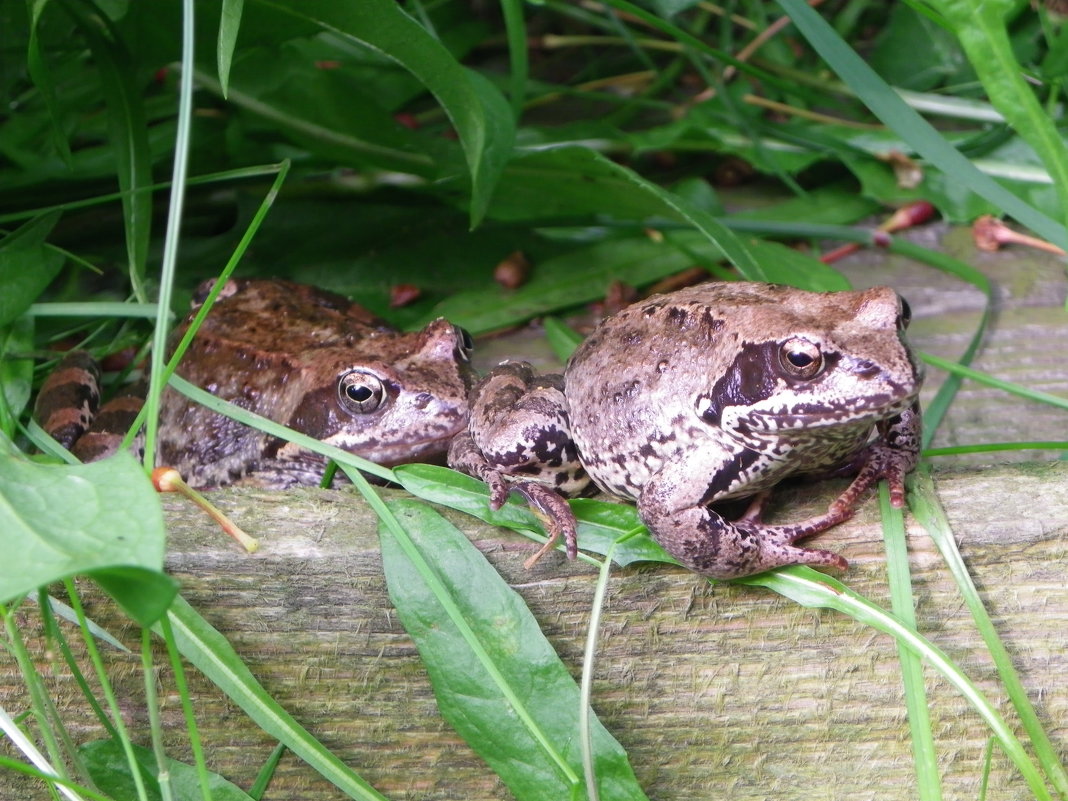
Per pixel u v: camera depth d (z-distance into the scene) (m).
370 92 0.72
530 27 0.89
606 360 0.54
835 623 0.52
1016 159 0.66
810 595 0.51
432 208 0.68
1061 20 0.69
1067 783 0.50
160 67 0.63
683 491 0.51
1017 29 0.69
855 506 0.52
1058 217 0.65
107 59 0.61
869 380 0.50
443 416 0.57
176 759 0.53
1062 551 0.51
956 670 0.50
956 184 0.66
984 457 0.58
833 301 0.52
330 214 0.67
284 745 0.52
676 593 0.52
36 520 0.47
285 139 0.69
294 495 0.53
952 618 0.52
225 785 0.52
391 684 0.52
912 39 0.71
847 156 0.67
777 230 0.64
